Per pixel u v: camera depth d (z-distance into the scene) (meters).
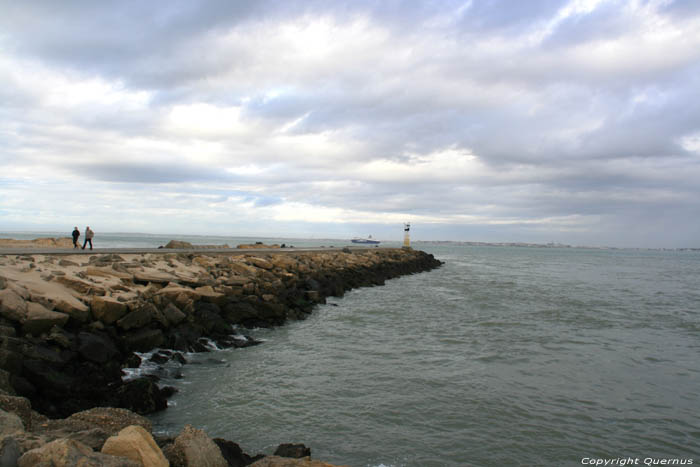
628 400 9.89
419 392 9.95
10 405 4.91
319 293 24.56
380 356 12.88
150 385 8.70
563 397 9.94
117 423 5.09
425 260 66.25
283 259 27.28
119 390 8.50
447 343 14.66
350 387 10.18
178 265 20.05
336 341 14.77
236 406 8.95
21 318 9.05
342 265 35.22
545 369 11.98
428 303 24.23
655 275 54.62
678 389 10.72
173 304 13.73
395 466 6.87
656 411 9.32
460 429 8.19
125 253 21.83
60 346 9.23
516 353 13.56
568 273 54.12
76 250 23.53
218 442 6.17
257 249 40.28
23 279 11.52
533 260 96.06
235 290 17.83
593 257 133.88
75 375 8.88
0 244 29.22
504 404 9.40
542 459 7.25
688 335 17.16
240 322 16.56
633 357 13.56
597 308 23.62
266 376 10.88
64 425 4.84
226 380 10.52
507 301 25.61
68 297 11.00
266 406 8.98
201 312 14.73
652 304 26.19
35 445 3.98
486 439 7.84
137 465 3.67
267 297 18.70
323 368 11.61
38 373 7.94
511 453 7.39
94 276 13.99
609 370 12.10
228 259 24.08
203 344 13.51
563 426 8.47
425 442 7.66
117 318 11.40
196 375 10.85
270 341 14.67
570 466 7.08
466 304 24.03
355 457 7.09
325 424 8.22
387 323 18.09
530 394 10.04
